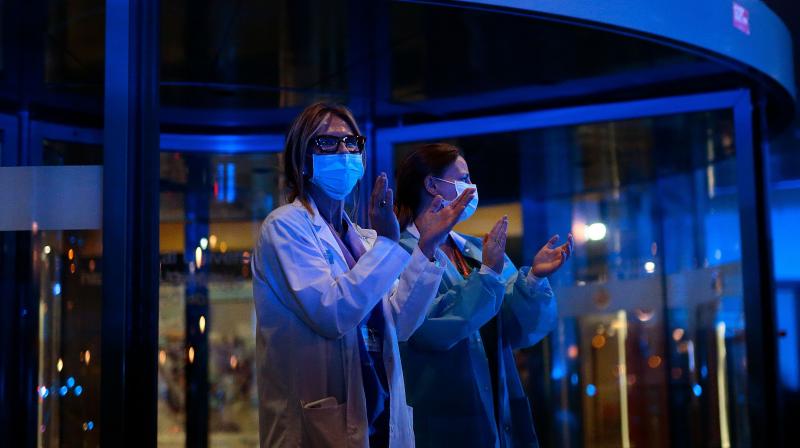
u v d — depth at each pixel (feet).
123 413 8.75
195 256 15.25
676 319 15.40
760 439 14.85
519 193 15.56
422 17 11.28
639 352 15.44
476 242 10.18
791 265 24.77
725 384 15.20
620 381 15.40
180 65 13.24
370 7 10.92
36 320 11.35
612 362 15.46
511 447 9.62
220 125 15.42
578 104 15.08
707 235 15.34
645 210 15.52
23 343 11.36
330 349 7.13
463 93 14.61
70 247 11.21
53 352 11.37
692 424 15.29
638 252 15.52
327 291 6.86
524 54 12.84
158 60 9.42
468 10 11.02
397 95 14.64
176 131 15.29
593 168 15.62
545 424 15.39
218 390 15.21
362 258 7.02
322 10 11.03
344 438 6.88
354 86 14.20
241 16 11.21
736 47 13.33
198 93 14.33
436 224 7.75
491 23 11.52
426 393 9.21
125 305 8.87
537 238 15.56
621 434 15.37
